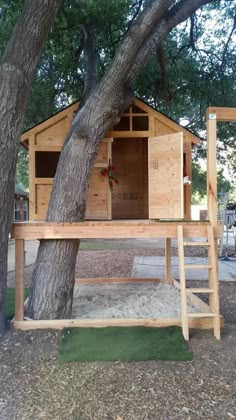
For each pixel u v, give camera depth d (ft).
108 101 14.65
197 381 9.16
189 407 8.00
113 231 13.67
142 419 7.57
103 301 17.03
